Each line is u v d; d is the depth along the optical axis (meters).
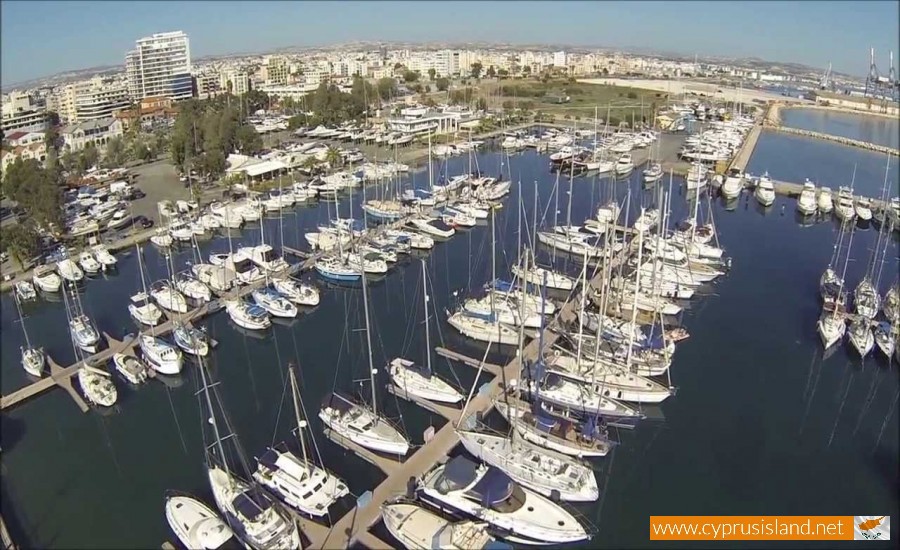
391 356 55.25
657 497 38.78
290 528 34.38
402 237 80.75
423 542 33.25
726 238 86.81
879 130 184.75
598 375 48.53
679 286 65.62
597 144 130.12
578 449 41.22
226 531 34.81
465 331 58.12
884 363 53.16
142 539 36.09
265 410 48.03
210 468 41.06
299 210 100.31
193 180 113.44
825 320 57.06
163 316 63.66
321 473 38.28
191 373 53.97
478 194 99.81
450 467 37.69
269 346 58.16
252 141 130.25
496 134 153.88
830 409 47.34
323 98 172.75
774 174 124.62
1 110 199.00
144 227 91.38
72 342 59.69
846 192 102.31
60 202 87.19
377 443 41.69
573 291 64.81
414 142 143.50
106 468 42.56
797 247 83.00
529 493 36.69
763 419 46.16
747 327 59.75
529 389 47.91
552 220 92.31
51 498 39.72
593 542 35.22
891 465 41.59
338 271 71.19
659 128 161.50
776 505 38.16
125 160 133.25
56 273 75.81
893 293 62.88
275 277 70.38
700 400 48.34
